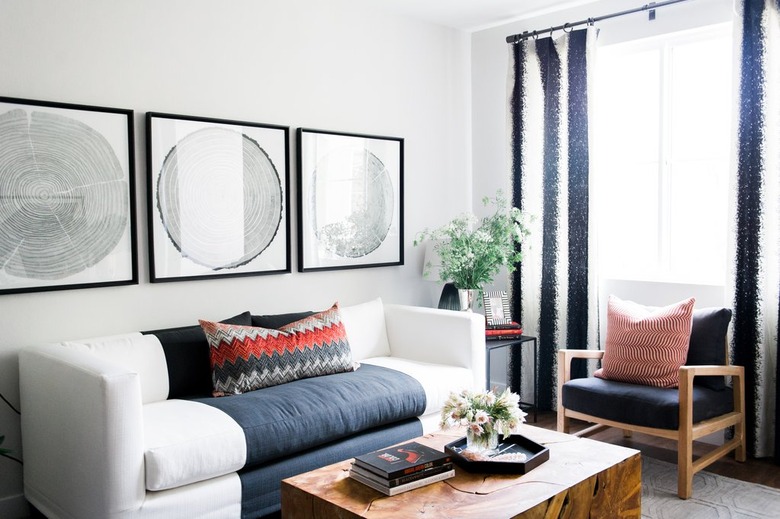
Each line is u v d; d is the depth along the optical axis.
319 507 2.19
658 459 3.70
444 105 4.86
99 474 2.42
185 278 3.54
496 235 4.43
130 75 3.33
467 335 3.76
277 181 3.90
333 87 4.18
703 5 3.89
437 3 4.33
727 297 3.76
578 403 3.58
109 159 3.26
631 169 4.40
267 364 3.22
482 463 2.40
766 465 3.62
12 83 2.98
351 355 3.60
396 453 2.40
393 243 4.55
